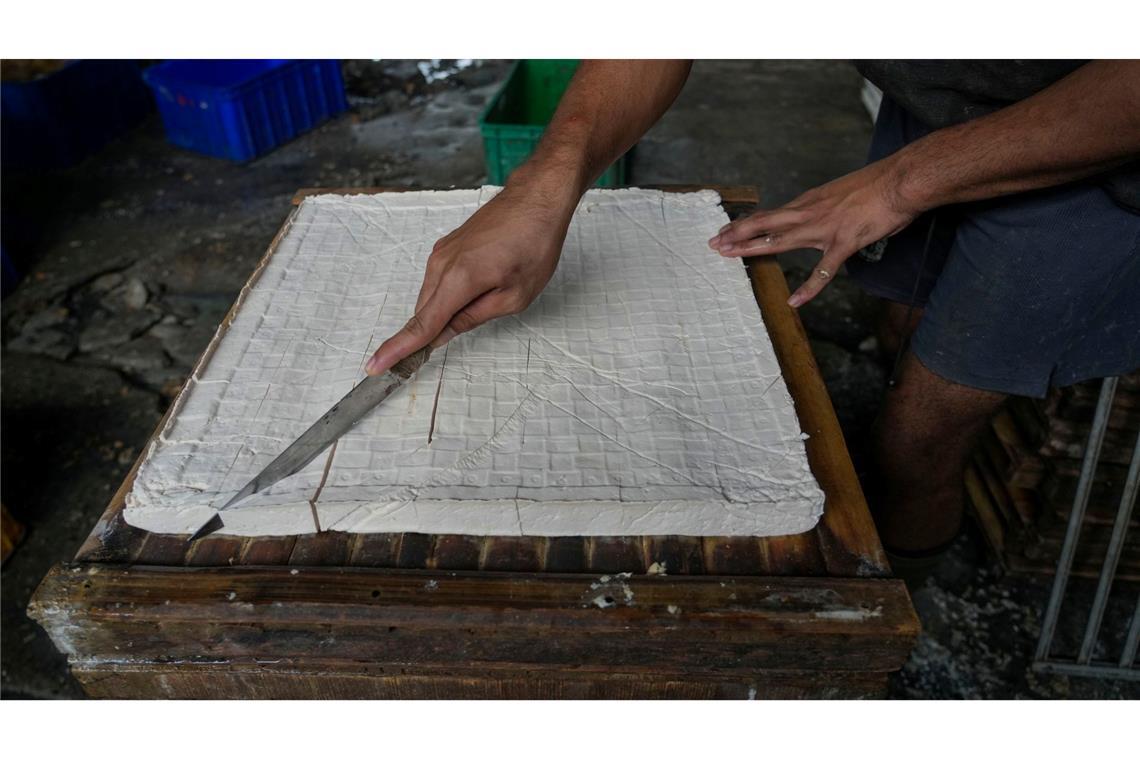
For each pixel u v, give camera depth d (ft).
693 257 4.10
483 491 2.85
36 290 9.04
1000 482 5.89
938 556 5.02
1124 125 2.89
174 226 10.08
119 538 2.97
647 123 3.93
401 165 11.19
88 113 11.55
